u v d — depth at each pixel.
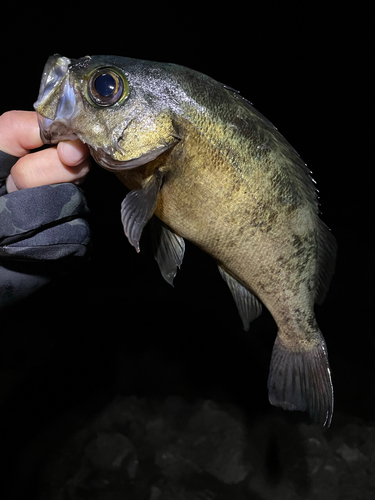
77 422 0.52
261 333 0.64
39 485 0.45
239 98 0.23
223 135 0.22
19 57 1.28
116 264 0.80
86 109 0.21
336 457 0.48
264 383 0.57
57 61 0.21
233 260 0.24
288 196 0.23
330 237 0.26
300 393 0.27
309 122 1.25
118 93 0.21
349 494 0.45
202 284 0.74
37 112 0.21
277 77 1.33
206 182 0.22
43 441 0.49
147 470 0.47
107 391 0.55
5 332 0.62
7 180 0.22
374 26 1.25
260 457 0.48
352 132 1.21
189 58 1.39
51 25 1.32
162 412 0.53
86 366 0.58
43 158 0.21
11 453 0.47
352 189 1.01
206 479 0.46
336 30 1.28
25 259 0.22
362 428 0.50
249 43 1.35
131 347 0.61
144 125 0.21
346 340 0.62
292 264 0.24
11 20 1.28
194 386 0.56
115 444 0.49
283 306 0.26
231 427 0.51
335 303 0.68
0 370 0.56
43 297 0.69
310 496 0.44
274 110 1.29
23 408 0.52
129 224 0.22
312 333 0.27
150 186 0.22
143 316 0.67
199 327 0.65
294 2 1.30
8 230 0.21
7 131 0.21
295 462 0.48
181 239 0.25
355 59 1.27
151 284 0.75
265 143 0.22
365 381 0.56
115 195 0.94
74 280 0.73
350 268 0.75
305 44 1.31
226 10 1.35
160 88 0.21
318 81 1.29
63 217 0.22
